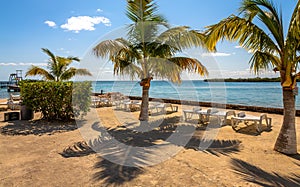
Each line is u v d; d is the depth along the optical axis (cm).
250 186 318
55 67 1201
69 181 338
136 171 379
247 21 450
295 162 413
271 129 712
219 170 380
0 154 469
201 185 323
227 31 484
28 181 337
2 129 732
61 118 894
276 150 484
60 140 593
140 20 805
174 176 357
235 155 461
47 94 865
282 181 333
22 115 920
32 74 1201
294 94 464
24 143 560
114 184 327
